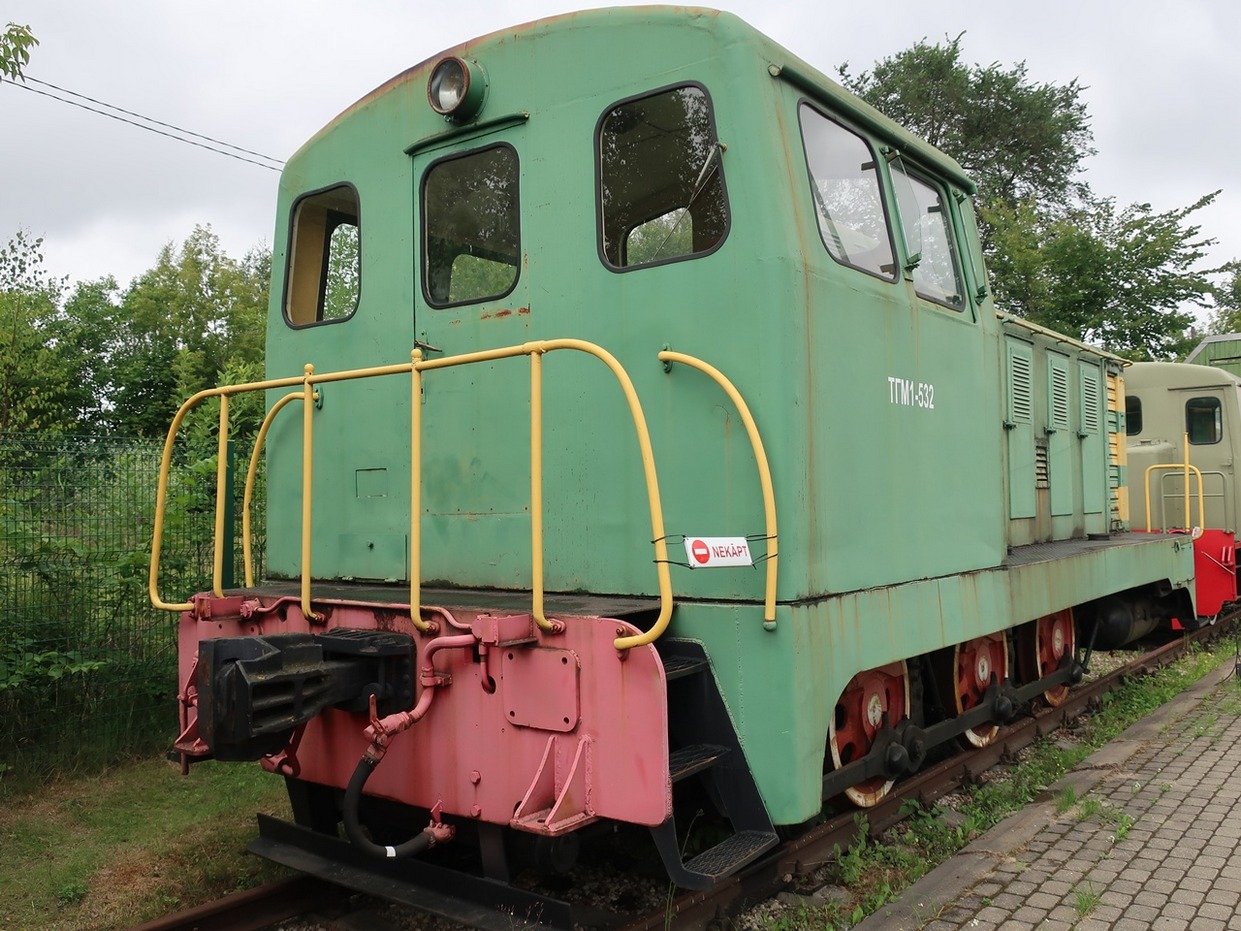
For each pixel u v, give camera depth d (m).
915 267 4.58
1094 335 19.83
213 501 6.69
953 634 4.52
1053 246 19.92
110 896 4.11
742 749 3.30
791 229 3.50
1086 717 7.13
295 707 3.19
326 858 3.76
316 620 3.79
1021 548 6.63
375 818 4.14
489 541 4.02
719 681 3.37
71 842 4.72
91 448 6.23
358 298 4.50
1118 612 8.09
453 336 4.16
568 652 3.12
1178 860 4.25
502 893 3.20
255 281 38.00
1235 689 7.89
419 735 3.48
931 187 5.02
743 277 3.45
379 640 3.41
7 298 12.42
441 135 4.20
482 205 4.14
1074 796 5.06
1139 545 7.68
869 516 3.89
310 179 4.73
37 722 5.93
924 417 4.44
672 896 3.52
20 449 5.90
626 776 3.00
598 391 3.77
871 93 28.64
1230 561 10.04
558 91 3.92
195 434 7.36
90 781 5.61
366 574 4.40
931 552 4.43
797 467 3.40
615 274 3.74
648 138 3.72
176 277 35.19
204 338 33.44
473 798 3.33
